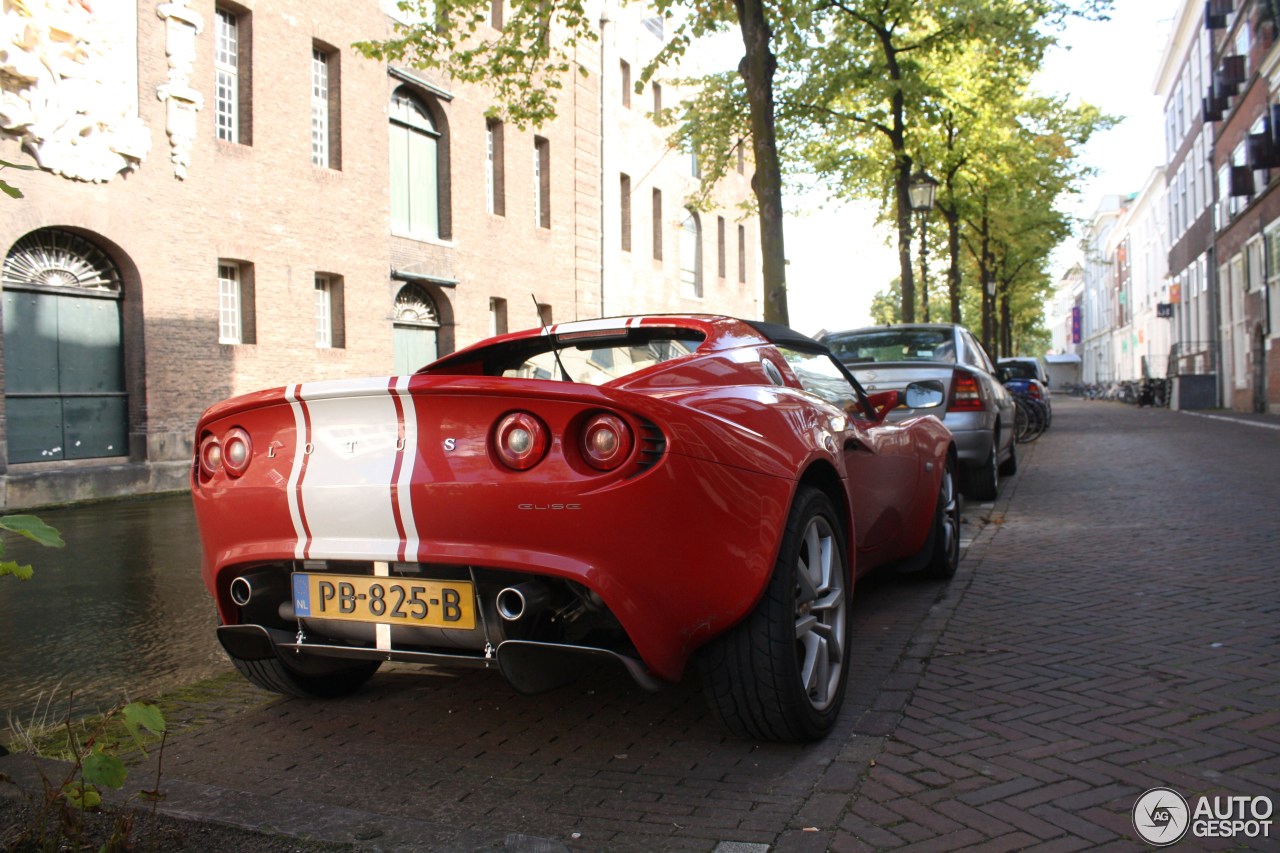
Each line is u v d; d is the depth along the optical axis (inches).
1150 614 186.2
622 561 106.4
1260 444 584.1
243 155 599.8
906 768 115.4
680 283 1214.3
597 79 1005.2
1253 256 1083.3
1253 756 116.5
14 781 109.0
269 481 119.1
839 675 132.6
